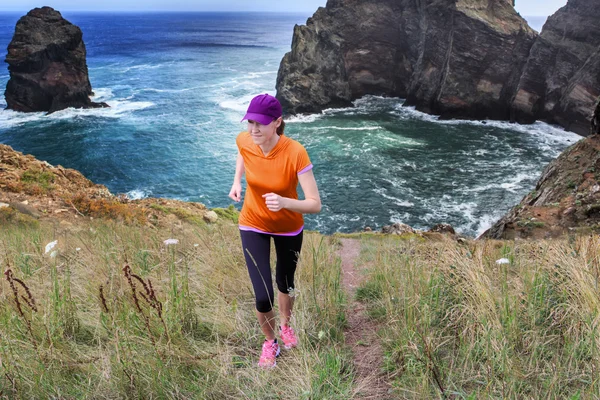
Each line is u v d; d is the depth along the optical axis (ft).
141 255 15.17
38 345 8.75
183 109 205.16
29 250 17.19
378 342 10.23
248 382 8.41
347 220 98.53
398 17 212.84
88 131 167.63
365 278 15.70
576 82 159.84
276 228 9.13
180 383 8.07
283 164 8.55
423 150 146.20
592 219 34.09
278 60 427.74
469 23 173.78
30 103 195.42
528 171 126.41
